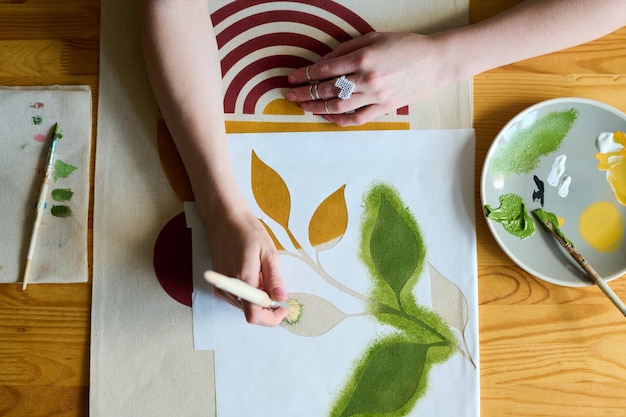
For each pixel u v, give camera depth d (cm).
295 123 71
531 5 67
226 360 68
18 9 72
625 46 71
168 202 70
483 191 67
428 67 68
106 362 68
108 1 72
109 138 71
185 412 67
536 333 68
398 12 72
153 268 69
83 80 72
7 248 69
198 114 66
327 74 69
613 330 68
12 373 68
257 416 67
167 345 68
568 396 67
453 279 69
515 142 69
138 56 72
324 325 69
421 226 70
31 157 70
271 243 66
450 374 68
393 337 68
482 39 67
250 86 71
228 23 72
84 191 70
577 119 69
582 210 69
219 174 66
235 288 51
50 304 69
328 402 67
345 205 70
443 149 70
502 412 67
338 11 72
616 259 68
